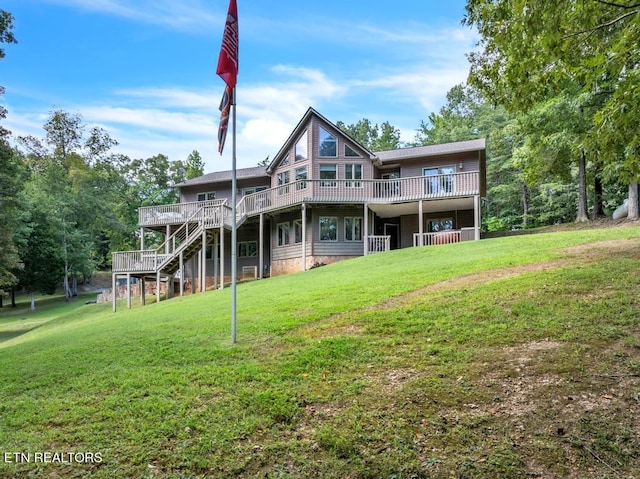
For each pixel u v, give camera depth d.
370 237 21.28
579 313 5.89
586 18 5.86
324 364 5.28
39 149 43.06
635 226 15.62
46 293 40.38
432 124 56.81
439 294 8.30
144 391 4.87
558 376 4.20
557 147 19.55
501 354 4.96
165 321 10.12
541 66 6.79
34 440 3.88
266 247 26.91
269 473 3.20
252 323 8.10
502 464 3.05
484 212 39.56
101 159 48.38
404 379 4.63
